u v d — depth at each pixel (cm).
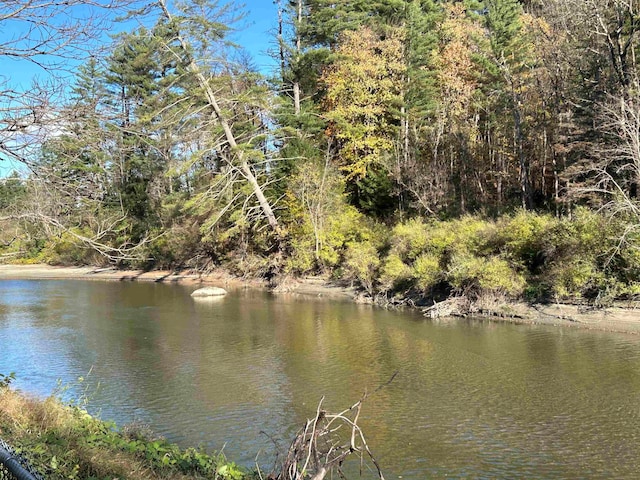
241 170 3700
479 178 3606
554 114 2942
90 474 653
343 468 968
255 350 1881
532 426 1148
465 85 3594
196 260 4328
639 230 1952
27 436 741
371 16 4131
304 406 1316
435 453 1030
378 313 2511
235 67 3684
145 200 2644
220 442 1112
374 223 3525
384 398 1347
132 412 1301
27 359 1816
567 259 2194
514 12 3209
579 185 2378
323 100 4097
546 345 1770
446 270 2559
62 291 3722
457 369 1562
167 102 2980
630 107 2223
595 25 2577
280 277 3653
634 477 926
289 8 4091
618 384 1373
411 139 3781
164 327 2331
